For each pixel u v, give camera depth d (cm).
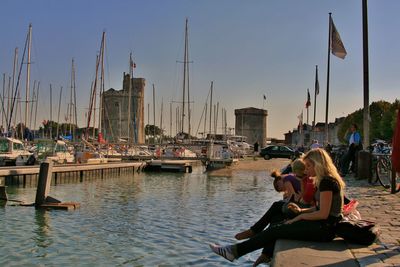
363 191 1638
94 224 1812
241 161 6475
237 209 2230
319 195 767
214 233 1623
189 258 1276
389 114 9944
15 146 4638
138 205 2388
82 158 4966
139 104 9000
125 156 5997
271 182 3859
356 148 2367
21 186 3278
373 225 759
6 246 1431
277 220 917
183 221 1873
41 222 1856
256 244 783
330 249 713
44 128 8312
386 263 648
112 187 3444
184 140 7281
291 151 7100
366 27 2230
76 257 1306
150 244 1452
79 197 2777
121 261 1258
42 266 1216
